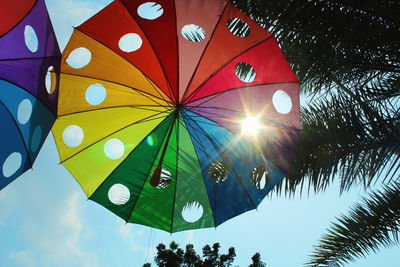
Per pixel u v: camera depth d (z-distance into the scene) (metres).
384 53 5.52
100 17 3.54
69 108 3.65
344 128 4.97
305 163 5.16
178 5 3.58
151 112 4.07
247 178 3.84
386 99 5.49
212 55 3.79
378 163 4.75
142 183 3.84
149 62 3.86
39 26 2.84
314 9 5.26
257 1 5.44
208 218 3.86
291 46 5.60
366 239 5.05
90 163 3.71
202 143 4.03
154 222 3.77
